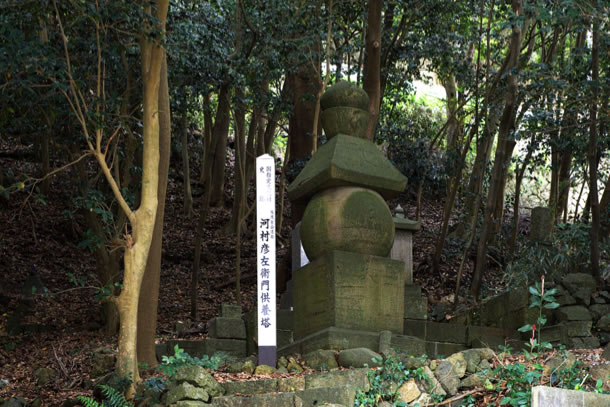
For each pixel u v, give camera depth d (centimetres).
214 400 622
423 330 929
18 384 995
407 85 1752
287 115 1733
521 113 1578
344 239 794
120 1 824
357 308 779
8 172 1884
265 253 746
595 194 1028
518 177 1741
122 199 780
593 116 1105
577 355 772
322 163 824
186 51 1248
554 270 1045
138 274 766
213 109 2227
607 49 1211
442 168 1678
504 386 625
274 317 735
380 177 821
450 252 1738
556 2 938
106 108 1052
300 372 711
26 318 1470
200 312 1588
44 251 1844
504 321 998
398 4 1605
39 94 1070
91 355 1101
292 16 1377
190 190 2200
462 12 1686
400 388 642
